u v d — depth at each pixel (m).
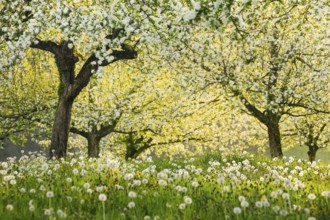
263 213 5.03
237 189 6.73
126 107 24.78
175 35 11.59
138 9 11.45
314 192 6.82
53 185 6.64
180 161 13.60
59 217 4.67
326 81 20.97
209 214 5.07
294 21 14.88
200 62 18.88
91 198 5.74
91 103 24.92
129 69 21.23
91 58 15.78
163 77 23.94
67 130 16.45
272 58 20.44
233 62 19.64
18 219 4.74
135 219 4.86
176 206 5.41
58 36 15.08
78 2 13.09
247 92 20.33
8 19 13.97
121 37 13.05
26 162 11.03
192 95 22.05
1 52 13.67
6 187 6.62
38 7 12.90
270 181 7.55
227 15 6.86
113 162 8.91
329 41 19.34
